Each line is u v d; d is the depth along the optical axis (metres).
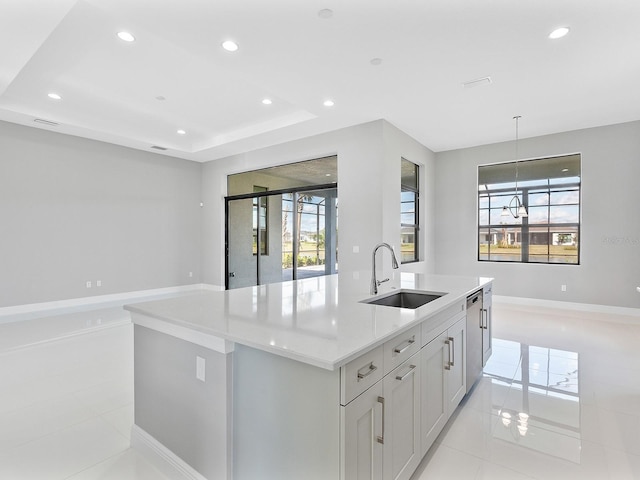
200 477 1.63
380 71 3.59
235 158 7.04
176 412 1.75
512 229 6.25
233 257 7.30
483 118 4.99
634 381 2.92
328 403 1.22
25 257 5.32
